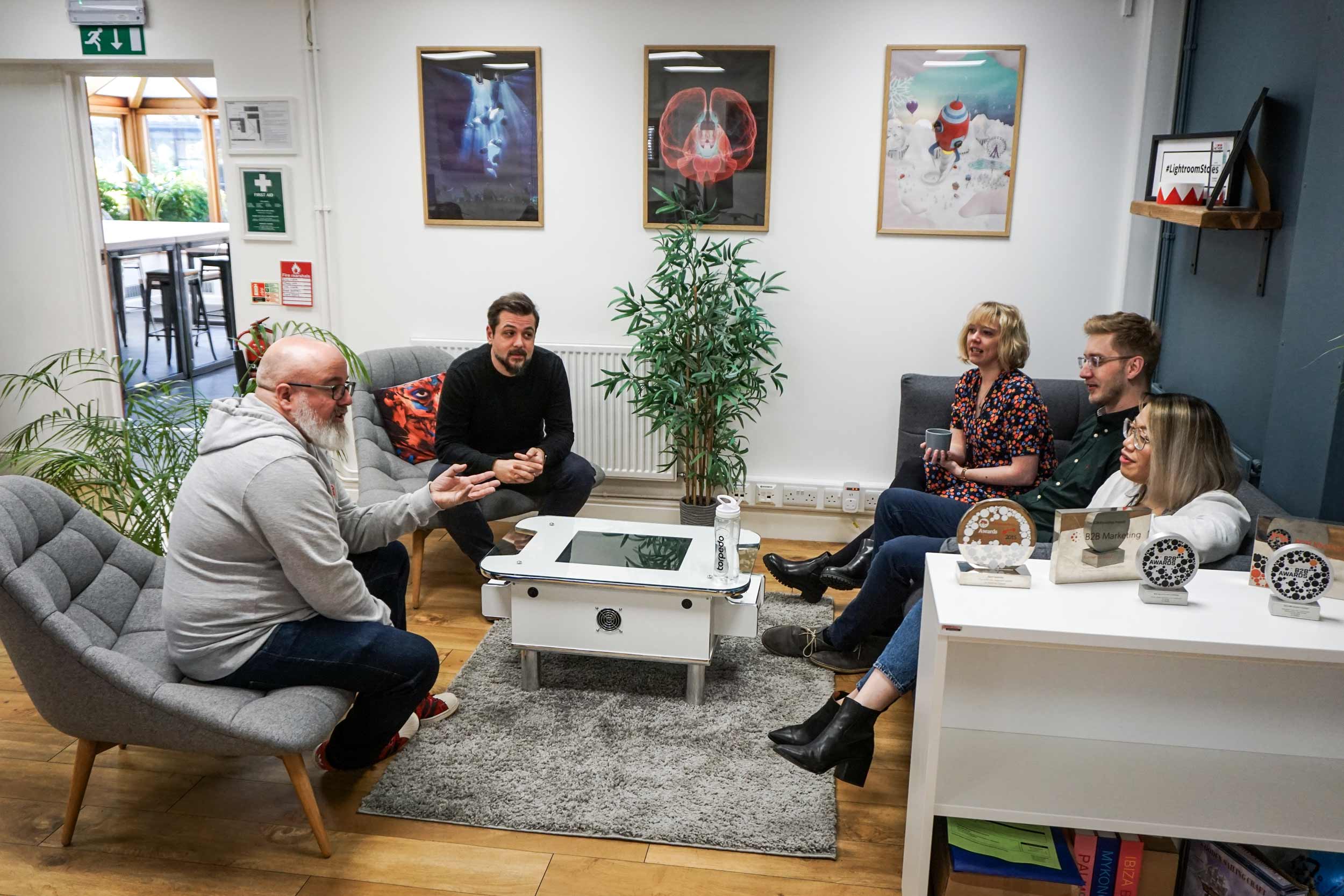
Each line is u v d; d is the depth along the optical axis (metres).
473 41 4.17
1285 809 1.94
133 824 2.42
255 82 4.34
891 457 4.30
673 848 2.36
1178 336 3.64
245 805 2.51
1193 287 3.49
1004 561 2.05
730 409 4.09
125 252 6.59
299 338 2.42
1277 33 2.87
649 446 4.36
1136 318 2.81
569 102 4.17
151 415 3.23
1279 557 1.89
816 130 4.05
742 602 2.88
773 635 3.26
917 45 3.92
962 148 3.98
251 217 4.46
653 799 2.51
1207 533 2.17
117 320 6.62
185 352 7.06
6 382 4.95
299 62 4.29
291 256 4.48
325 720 2.28
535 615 2.91
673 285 3.90
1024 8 3.85
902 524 3.15
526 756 2.68
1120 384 2.81
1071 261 4.02
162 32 4.35
